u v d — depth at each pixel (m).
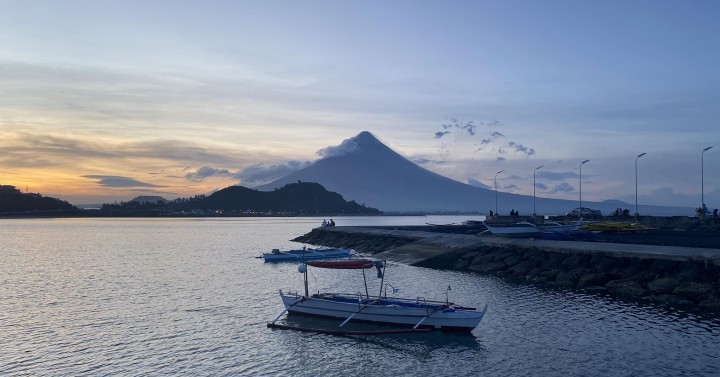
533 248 61.06
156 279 61.59
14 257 90.69
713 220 89.31
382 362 30.36
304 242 131.00
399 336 35.53
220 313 42.41
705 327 34.16
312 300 40.97
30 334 36.22
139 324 38.84
